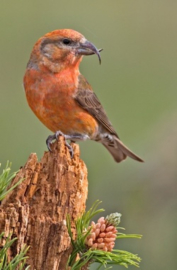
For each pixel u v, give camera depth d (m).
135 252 9.93
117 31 15.63
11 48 14.73
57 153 6.55
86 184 6.65
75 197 6.32
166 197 10.44
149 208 10.40
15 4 15.27
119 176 11.15
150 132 12.32
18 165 13.20
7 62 14.52
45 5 15.38
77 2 15.58
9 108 13.77
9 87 14.12
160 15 15.85
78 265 5.98
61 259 6.06
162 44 15.68
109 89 15.01
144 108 14.77
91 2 15.72
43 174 6.35
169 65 15.42
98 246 6.07
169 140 11.45
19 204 5.89
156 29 15.75
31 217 5.96
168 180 10.59
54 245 5.92
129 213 10.46
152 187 10.61
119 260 5.99
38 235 5.91
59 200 6.25
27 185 6.20
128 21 15.75
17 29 15.02
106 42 15.48
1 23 14.94
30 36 15.05
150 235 10.12
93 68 15.15
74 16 15.55
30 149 13.30
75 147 7.04
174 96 14.96
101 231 6.10
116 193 10.81
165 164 10.87
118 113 14.73
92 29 15.59
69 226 6.03
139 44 15.54
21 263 5.83
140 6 15.95
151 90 15.05
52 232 5.94
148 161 11.15
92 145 13.97
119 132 14.41
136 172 11.02
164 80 15.27
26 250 5.69
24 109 13.73
